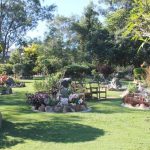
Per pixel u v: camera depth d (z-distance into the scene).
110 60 40.94
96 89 19.61
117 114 13.61
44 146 8.70
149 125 11.33
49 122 11.83
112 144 8.86
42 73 41.97
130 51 38.91
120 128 10.86
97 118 12.62
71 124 11.45
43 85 17.64
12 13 45.84
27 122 11.84
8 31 47.84
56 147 8.60
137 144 8.89
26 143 8.98
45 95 15.18
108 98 19.30
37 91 17.55
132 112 14.20
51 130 10.51
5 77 27.55
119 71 41.06
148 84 18.78
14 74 40.06
